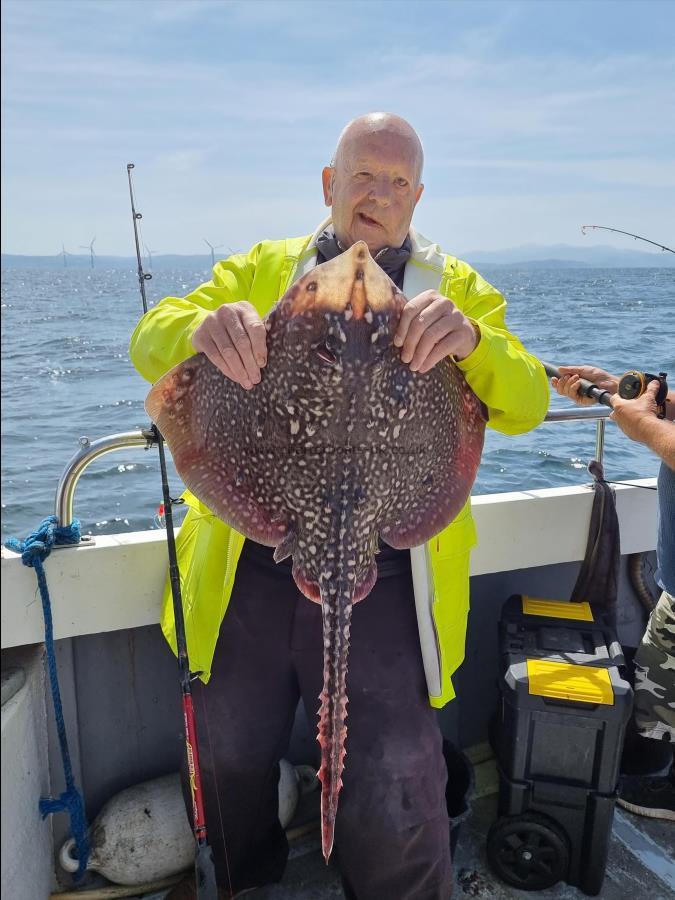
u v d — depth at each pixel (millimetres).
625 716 2422
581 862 2543
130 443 2396
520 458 8227
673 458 2279
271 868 2494
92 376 17547
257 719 2225
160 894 2535
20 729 2166
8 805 2027
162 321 2012
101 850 2465
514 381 1890
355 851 2111
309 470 1662
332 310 1558
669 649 2766
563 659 2592
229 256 2330
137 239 2498
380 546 2193
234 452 1740
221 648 2213
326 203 2307
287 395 1621
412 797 2066
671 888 2594
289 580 2164
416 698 2152
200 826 2076
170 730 2781
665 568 2686
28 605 2359
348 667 2129
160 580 2516
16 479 9234
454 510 1860
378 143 2023
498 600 3207
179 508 4953
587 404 2955
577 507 3045
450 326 1607
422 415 1735
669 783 2941
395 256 2170
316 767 2990
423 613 2139
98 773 2689
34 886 2262
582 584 3059
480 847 2738
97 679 2641
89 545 2441
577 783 2496
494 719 3012
